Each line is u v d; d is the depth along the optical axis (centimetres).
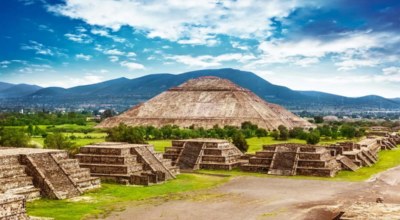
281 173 9788
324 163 9681
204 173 10000
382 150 16175
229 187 7956
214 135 17112
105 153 8438
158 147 13838
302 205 6338
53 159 6969
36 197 6331
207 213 5762
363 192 7494
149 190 7406
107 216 5459
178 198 6775
